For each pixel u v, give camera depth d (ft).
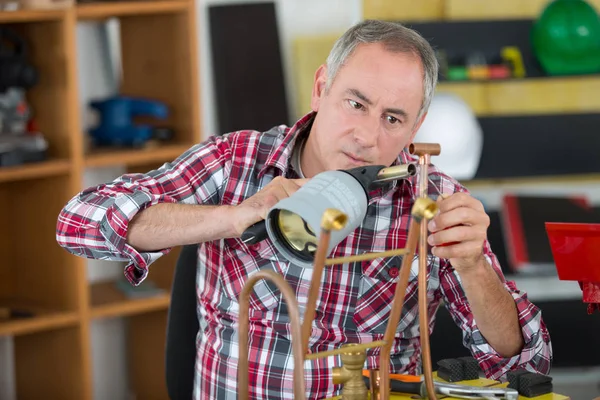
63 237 6.16
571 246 4.94
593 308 5.13
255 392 6.30
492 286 5.89
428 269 6.50
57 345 11.18
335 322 6.32
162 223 5.82
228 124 13.44
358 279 6.34
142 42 11.96
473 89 14.62
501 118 14.67
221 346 6.46
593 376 14.07
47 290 11.18
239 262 6.39
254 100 13.56
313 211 4.09
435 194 6.70
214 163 6.56
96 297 11.47
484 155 14.66
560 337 14.10
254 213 5.24
